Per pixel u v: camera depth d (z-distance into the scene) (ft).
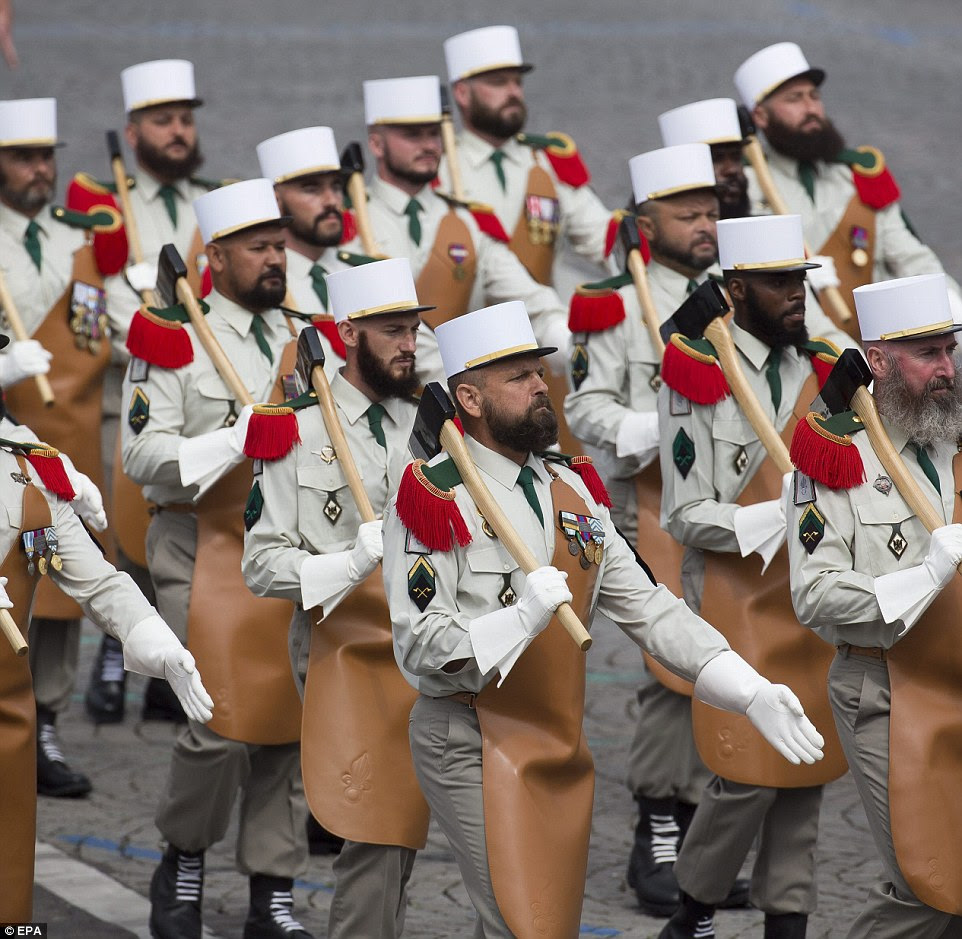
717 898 73.41
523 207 116.67
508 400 59.93
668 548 84.28
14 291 98.89
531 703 60.18
